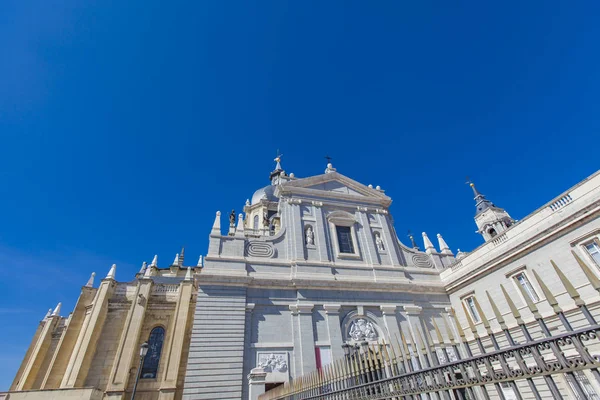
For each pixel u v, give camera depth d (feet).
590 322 11.93
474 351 79.41
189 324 95.96
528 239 71.05
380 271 92.58
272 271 83.41
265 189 202.59
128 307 98.78
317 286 82.38
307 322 76.69
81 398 71.00
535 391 13.10
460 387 16.49
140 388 83.71
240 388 64.80
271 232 158.20
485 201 136.87
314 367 71.31
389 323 83.30
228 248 83.41
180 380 85.20
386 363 23.39
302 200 99.50
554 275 65.92
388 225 105.81
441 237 111.96
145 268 151.84
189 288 98.99
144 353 69.92
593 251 60.39
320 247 92.02
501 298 77.15
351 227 100.07
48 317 118.93
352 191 109.50
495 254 79.10
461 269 90.63
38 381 98.63
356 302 83.97
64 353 93.45
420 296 91.61
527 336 14.14
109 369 87.04
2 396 66.95
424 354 19.49
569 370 12.16
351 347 39.91
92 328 89.45
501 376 14.60
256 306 76.64
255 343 71.51
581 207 61.57
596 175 60.70
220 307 72.90
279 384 67.72
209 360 66.33
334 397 28.30
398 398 21.06
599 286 12.17
